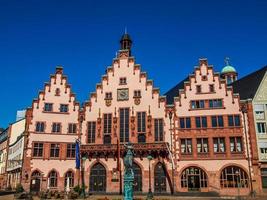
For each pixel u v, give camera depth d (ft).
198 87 208.03
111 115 216.33
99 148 207.31
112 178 203.92
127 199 113.91
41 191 188.75
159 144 198.49
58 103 219.00
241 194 186.19
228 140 195.52
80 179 207.92
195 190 192.24
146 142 204.44
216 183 190.80
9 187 233.55
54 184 205.77
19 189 193.26
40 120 213.46
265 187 184.96
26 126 210.79
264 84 202.28
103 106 218.79
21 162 209.15
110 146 206.28
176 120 205.05
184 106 206.59
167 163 198.80
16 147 252.21
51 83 221.25
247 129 194.59
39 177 204.13
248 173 187.73
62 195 169.27
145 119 210.18
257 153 189.47
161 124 207.10
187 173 196.13
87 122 217.97
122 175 203.21
